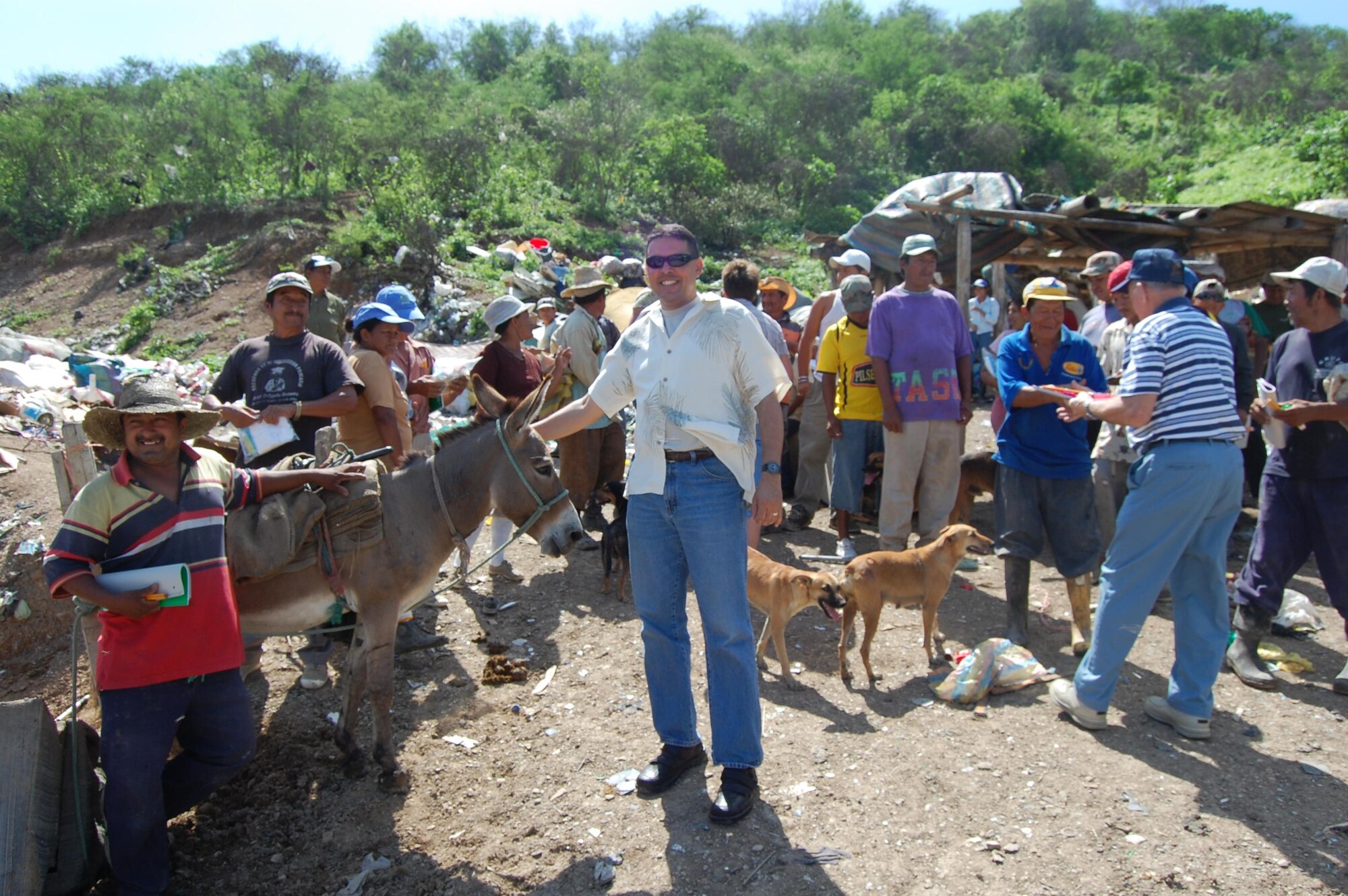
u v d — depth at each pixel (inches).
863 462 263.1
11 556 236.2
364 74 1694.1
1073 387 203.3
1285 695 190.2
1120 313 274.1
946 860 138.8
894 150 1612.9
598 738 176.7
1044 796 154.1
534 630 226.2
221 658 133.0
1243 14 2839.6
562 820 152.4
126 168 1064.2
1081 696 175.2
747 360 141.9
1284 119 1749.5
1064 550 208.2
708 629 147.3
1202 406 160.9
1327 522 191.2
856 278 255.9
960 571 266.5
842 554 267.1
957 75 2224.4
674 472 144.6
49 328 829.2
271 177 992.9
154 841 131.6
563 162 1085.1
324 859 146.3
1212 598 168.9
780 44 2273.6
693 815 150.9
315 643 195.5
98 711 189.5
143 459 128.9
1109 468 247.1
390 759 162.7
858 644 217.8
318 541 155.0
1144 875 134.7
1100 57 2674.7
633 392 157.2
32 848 123.2
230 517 149.2
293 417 192.1
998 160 1701.5
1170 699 175.0
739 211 1094.4
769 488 143.3
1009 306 581.6
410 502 164.7
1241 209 331.0
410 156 954.1
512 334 258.1
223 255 870.4
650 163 1109.7
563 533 170.6
